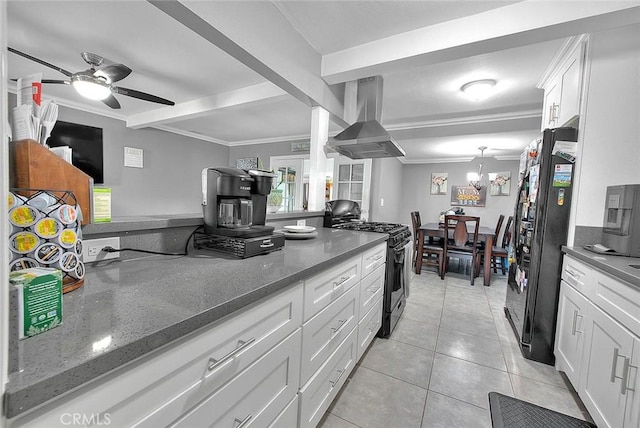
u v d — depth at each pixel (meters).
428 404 1.53
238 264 1.06
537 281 1.98
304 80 2.11
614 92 1.82
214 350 0.67
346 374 1.55
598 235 1.84
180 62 2.54
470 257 4.09
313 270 1.06
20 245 0.63
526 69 2.39
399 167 6.22
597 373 1.36
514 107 3.29
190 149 5.38
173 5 1.28
